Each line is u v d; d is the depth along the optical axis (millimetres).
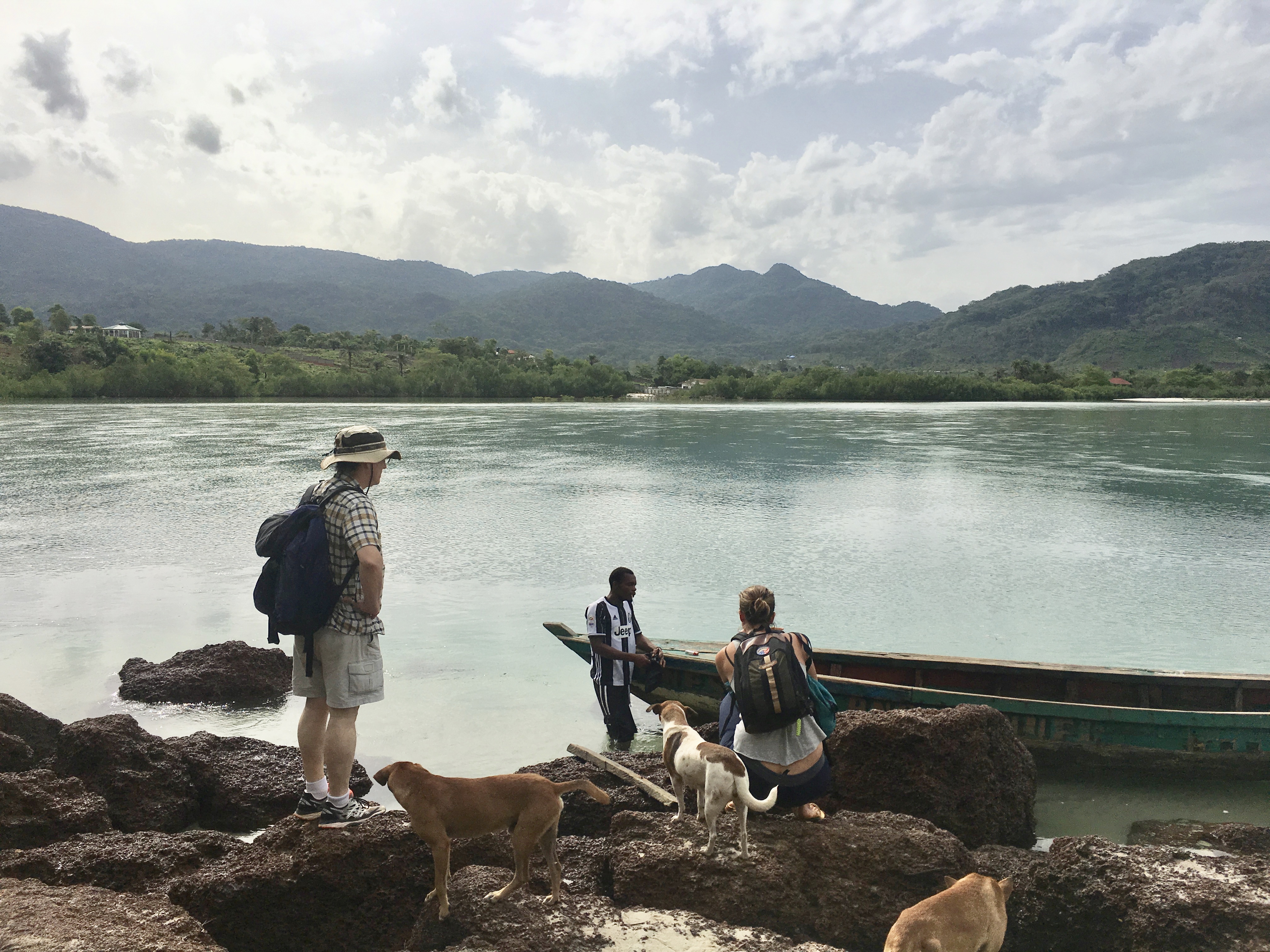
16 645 12156
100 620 13352
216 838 5754
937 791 6680
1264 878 4969
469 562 17453
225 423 61750
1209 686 8578
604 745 8789
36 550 18312
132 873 5316
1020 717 8062
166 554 17969
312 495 5043
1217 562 17891
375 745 8758
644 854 5102
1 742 7359
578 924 4461
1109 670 8664
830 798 6898
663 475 32312
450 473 32844
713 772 5020
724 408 100938
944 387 141375
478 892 4625
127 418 67875
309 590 4844
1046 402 137875
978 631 12961
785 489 28500
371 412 81812
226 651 10719
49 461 35875
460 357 173875
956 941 4145
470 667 11172
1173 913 4703
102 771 7125
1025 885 5402
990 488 29156
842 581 16109
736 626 13117
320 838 5109
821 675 9250
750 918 4922
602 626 8742
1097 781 8078
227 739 8242
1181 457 40938
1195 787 7969
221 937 4938
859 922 4996
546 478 31062
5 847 5906
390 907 5062
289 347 191250
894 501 26047
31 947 3791
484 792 4508
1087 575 16672
